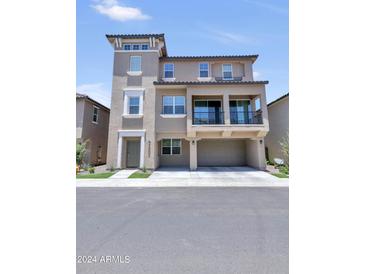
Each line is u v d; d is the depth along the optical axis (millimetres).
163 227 4520
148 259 3164
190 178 11727
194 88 15094
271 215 5367
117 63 15789
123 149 15297
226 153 18141
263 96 14727
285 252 3359
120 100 15422
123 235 4090
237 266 2949
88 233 4195
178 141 17562
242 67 17297
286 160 15125
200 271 2824
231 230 4332
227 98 14898
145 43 16141
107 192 8461
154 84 15172
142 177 12008
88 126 17359
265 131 14438
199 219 5062
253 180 11062
